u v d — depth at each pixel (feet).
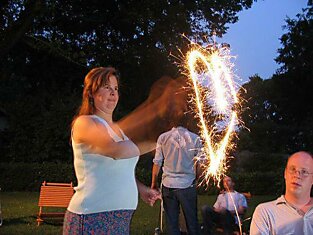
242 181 64.03
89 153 10.07
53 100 65.51
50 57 77.25
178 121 21.75
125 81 78.84
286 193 12.09
